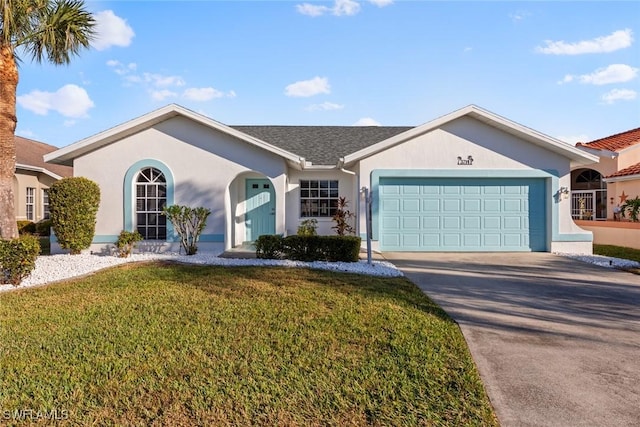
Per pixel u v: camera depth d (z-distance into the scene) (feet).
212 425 9.94
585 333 16.97
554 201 42.01
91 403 10.85
